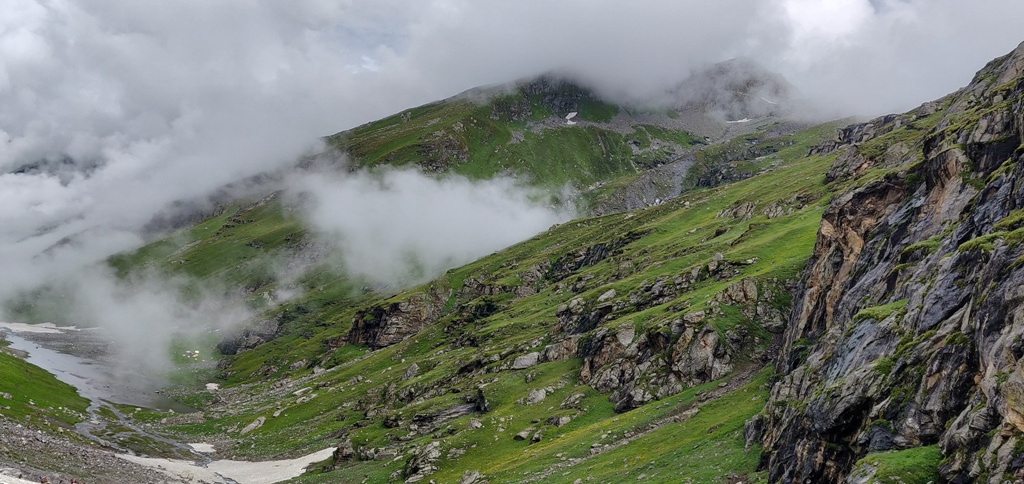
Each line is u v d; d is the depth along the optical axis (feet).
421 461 404.36
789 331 361.71
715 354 395.14
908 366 175.52
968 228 203.62
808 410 205.57
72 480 303.68
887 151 603.67
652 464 285.23
